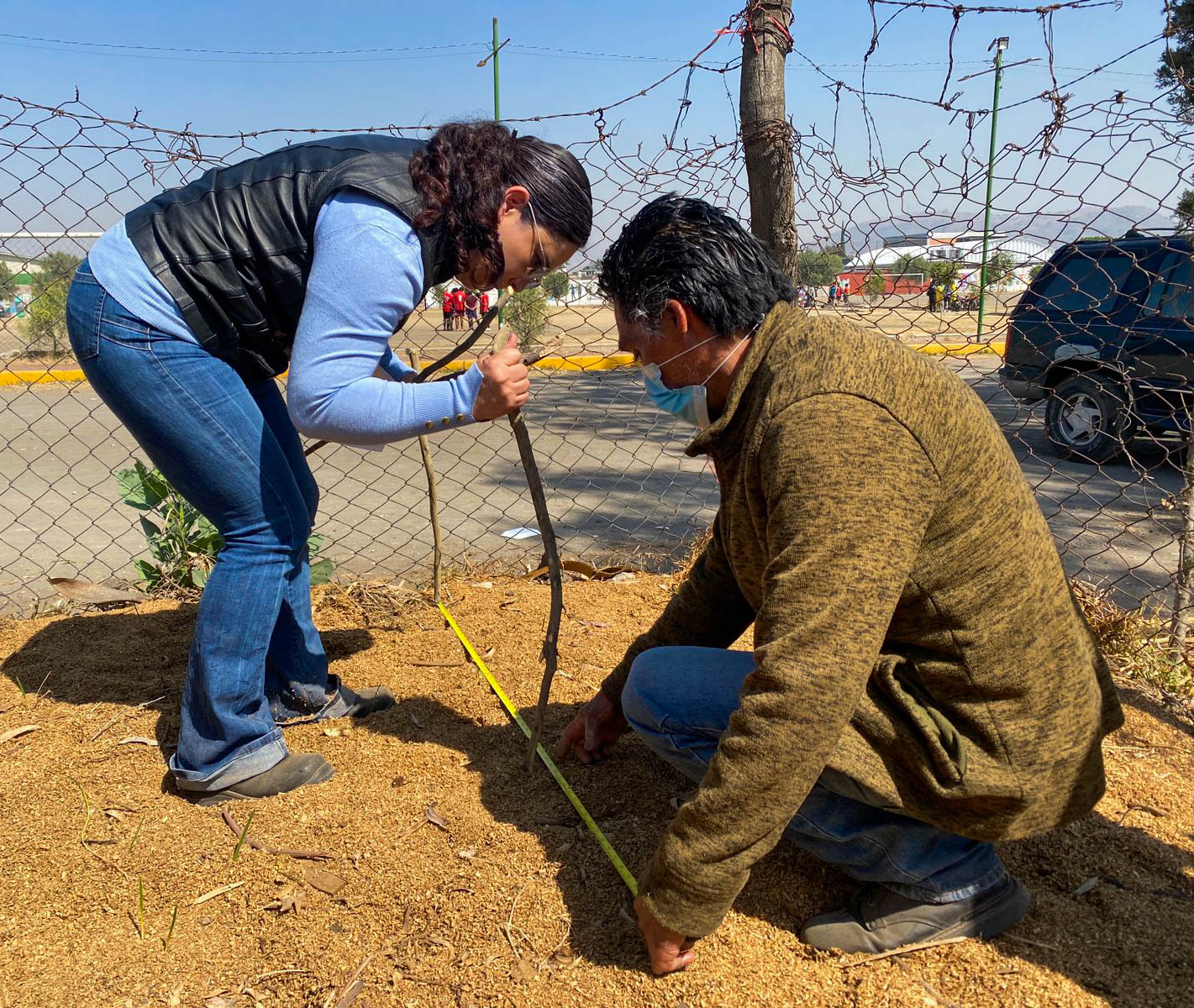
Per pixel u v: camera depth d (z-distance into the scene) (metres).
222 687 2.18
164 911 1.91
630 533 4.96
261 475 2.14
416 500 5.87
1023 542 1.50
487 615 3.38
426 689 2.83
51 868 2.02
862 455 1.37
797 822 1.76
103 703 2.72
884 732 1.57
